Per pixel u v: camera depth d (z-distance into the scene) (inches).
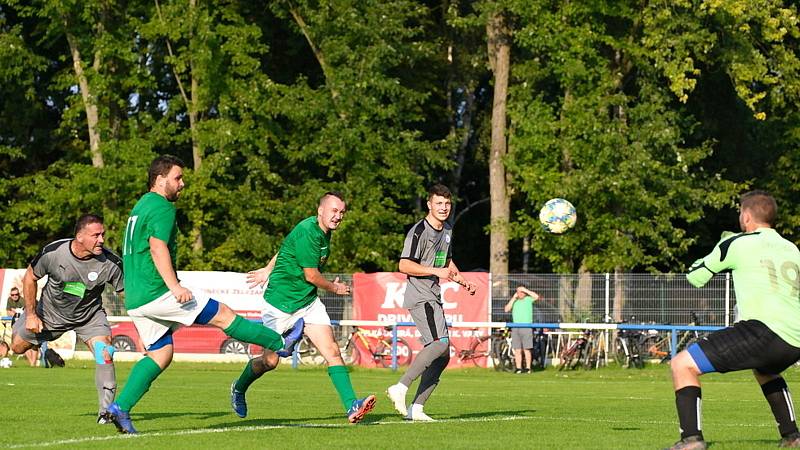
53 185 3198.8
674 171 2906.0
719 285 2331.4
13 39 3127.5
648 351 2347.4
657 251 3142.2
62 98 3494.1
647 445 757.9
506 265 3080.7
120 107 3265.3
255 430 838.5
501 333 2340.1
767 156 3373.5
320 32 3100.4
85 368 2154.3
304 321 873.5
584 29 2908.5
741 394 1545.3
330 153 3120.1
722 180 3029.0
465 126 3540.8
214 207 3181.6
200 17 3031.5
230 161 3065.9
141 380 809.5
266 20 3385.8
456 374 2175.2
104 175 3063.5
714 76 3250.5
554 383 1831.9
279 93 3147.1
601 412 1120.2
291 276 876.6
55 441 759.7
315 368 2263.8
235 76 3176.7
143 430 844.0
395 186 3240.7
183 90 3169.3
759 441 800.3
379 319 2402.8
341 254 3068.4
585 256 3004.4
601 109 2881.4
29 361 2277.3
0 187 3238.2
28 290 917.8
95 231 908.0
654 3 2807.6
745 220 714.8
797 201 3336.6
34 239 3501.5
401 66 3363.7
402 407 956.6
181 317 794.2
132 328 2461.9
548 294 2385.6
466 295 2365.9
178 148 3494.1
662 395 1477.6
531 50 3011.8
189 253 3075.8
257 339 813.2
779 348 678.5
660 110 2928.2
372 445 738.2
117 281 935.7
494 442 768.9
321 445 735.1
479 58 3235.7
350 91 3029.0
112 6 3201.3
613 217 2942.9
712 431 912.3
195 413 1040.8
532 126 2938.0
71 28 3144.7
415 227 964.0
